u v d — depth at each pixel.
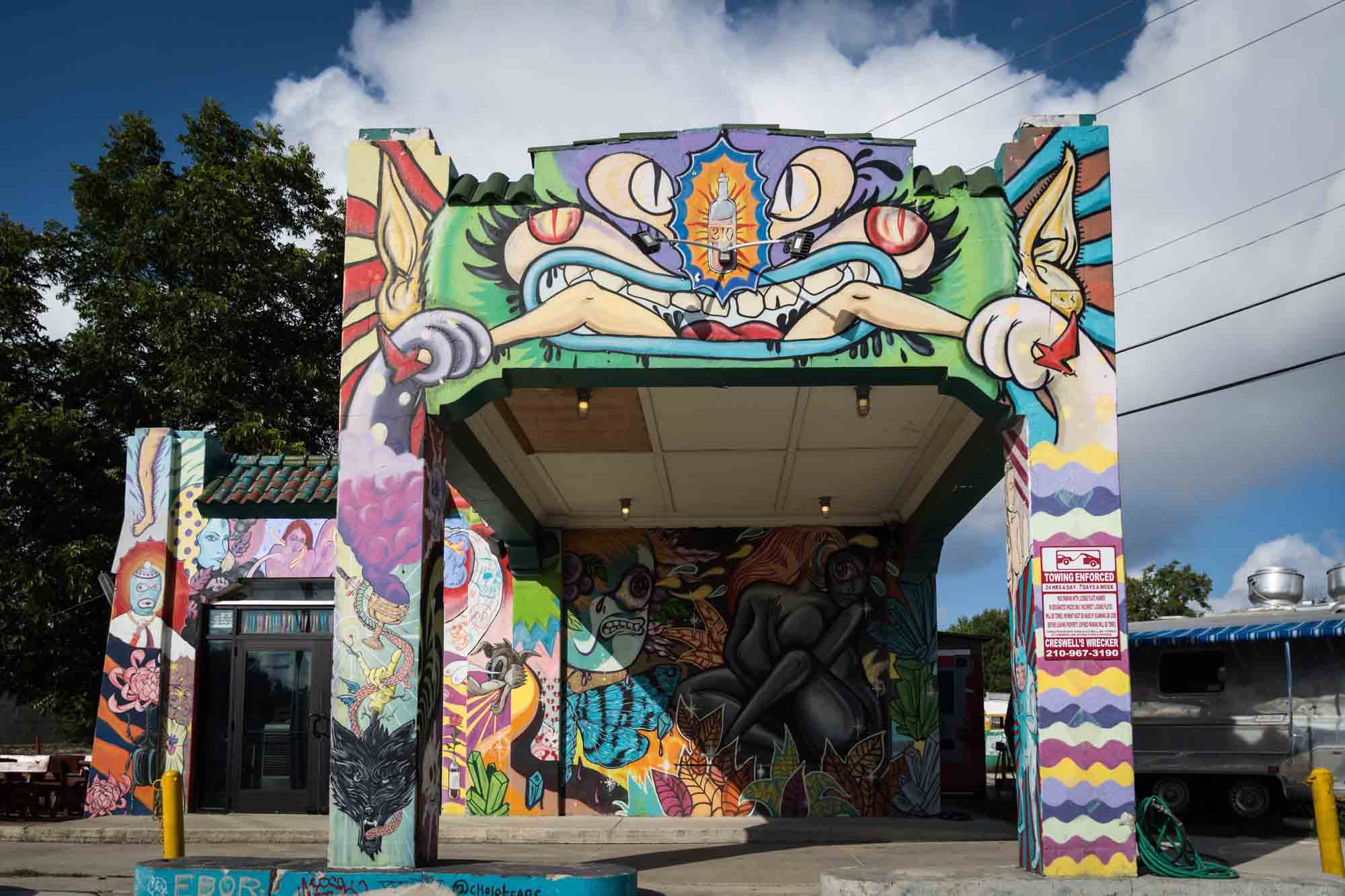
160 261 27.36
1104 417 8.97
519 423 11.69
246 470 16.05
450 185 9.47
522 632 15.34
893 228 9.21
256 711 15.23
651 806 15.04
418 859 8.66
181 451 15.73
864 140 9.35
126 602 15.23
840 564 15.61
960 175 9.36
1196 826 14.27
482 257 9.29
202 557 15.42
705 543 15.74
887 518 15.59
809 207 9.27
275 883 8.42
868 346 9.05
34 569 22.69
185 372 25.91
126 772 14.81
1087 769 8.55
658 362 9.10
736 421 11.69
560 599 15.45
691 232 9.26
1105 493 8.86
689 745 15.18
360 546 8.95
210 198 27.06
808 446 12.52
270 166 28.36
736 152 9.35
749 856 11.53
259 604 15.41
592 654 15.48
